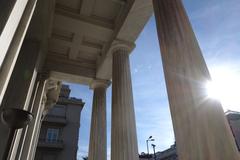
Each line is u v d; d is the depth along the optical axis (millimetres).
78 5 12234
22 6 3676
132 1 10672
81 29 13219
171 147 39688
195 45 5074
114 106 10539
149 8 10836
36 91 12562
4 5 3062
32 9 4664
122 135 9547
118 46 12492
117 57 12156
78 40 14180
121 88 10875
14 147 7676
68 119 40344
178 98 4621
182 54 4922
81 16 12547
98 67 15617
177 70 4895
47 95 19266
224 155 3432
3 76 3691
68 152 37656
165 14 6078
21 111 5168
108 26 13023
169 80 5086
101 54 15133
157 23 6434
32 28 9805
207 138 3695
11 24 3205
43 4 9078
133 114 10359
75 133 39531
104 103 15422
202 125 3879
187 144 4035
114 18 13055
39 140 37250
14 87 8586
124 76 11344
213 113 3932
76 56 15797
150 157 42219
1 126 7254
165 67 5414
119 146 9320
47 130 38625
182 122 4320
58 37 13914
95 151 13570
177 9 5859
